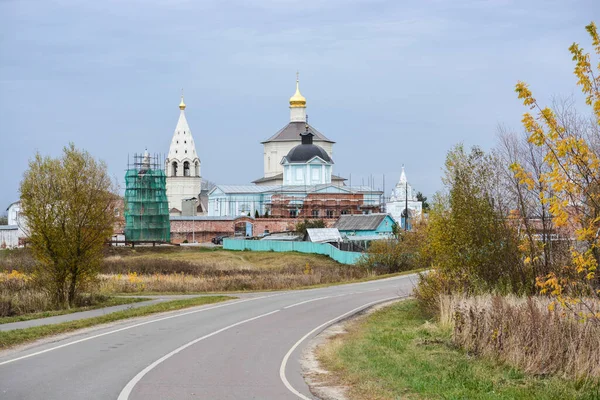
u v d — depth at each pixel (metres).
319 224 105.31
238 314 28.81
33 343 19.73
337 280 55.28
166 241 108.62
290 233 104.81
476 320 19.05
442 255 28.19
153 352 18.20
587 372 14.89
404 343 20.28
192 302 33.16
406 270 60.44
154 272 59.72
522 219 25.42
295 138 155.00
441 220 28.11
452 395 13.40
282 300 35.88
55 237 32.66
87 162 34.16
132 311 28.23
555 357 15.91
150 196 108.25
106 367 15.78
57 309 31.83
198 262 76.44
